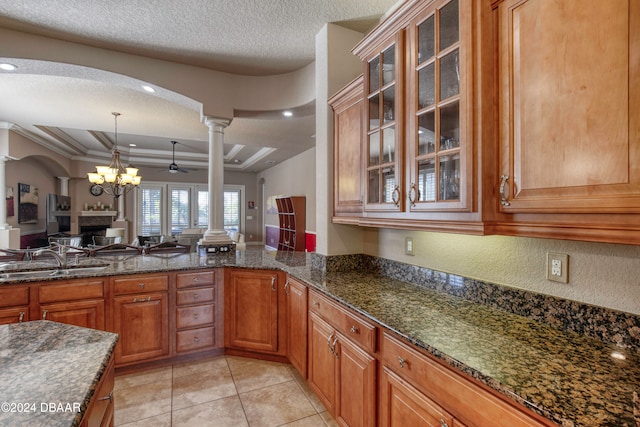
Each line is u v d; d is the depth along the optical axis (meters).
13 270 2.49
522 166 1.12
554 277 1.33
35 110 4.28
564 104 1.00
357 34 2.61
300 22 2.48
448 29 1.37
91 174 5.06
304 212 7.11
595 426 0.73
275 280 2.68
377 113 1.88
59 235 6.40
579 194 0.97
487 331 1.28
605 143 0.91
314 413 2.07
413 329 1.30
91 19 2.41
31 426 0.73
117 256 3.34
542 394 0.86
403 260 2.18
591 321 1.21
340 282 2.12
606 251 1.17
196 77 3.24
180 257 3.26
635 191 0.86
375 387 1.46
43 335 1.27
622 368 0.99
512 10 1.15
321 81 2.58
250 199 10.63
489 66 1.21
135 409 2.10
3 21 2.42
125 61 2.94
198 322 2.77
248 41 2.76
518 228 1.17
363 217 1.99
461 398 1.03
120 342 2.51
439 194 1.40
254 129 5.19
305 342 2.24
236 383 2.42
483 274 1.64
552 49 1.03
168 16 2.38
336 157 2.37
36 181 6.53
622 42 0.88
